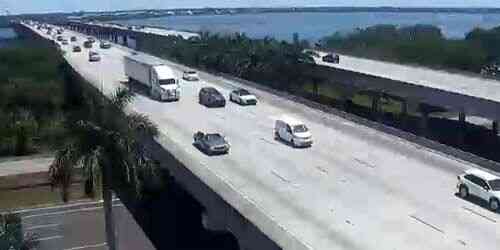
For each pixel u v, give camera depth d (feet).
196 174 132.05
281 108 245.24
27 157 214.90
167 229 151.53
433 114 300.81
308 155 173.37
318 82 353.31
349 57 385.50
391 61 355.77
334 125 212.64
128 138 116.16
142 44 558.15
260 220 102.83
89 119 116.06
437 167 159.94
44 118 245.04
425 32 575.38
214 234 148.66
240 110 241.35
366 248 108.27
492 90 243.40
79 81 278.26
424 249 107.96
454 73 297.74
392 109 315.37
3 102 255.70
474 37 469.98
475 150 235.61
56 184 118.42
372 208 129.08
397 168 159.33
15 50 383.65
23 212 169.48
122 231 150.92
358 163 164.45
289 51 347.97
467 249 107.86
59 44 535.60
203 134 182.39
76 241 148.25
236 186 144.36
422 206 130.41
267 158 170.19
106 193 117.80
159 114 231.91
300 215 124.77
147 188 171.63
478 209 128.47
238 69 352.28
